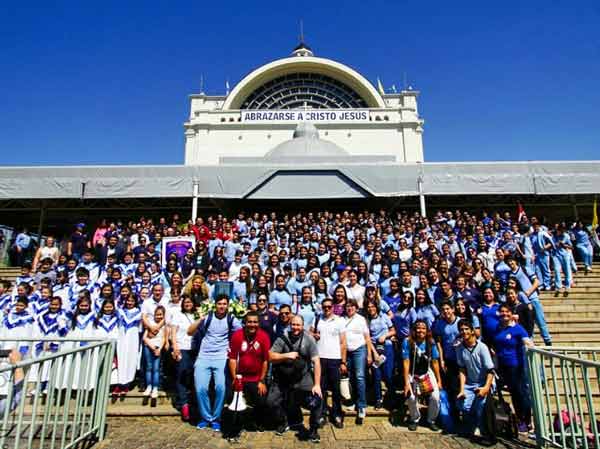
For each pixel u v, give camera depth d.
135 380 6.39
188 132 29.47
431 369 5.21
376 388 5.53
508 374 4.99
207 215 16.59
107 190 11.70
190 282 6.08
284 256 8.68
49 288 6.43
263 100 34.41
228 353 4.96
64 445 3.86
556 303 8.53
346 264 8.73
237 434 4.60
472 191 11.67
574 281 9.73
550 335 7.28
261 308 5.87
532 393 4.52
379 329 5.88
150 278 7.17
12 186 11.68
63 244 14.93
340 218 12.52
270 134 28.91
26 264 8.55
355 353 5.34
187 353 5.53
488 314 5.47
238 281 7.18
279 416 4.79
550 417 4.22
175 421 5.25
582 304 8.44
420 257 8.57
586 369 3.75
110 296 6.27
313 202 16.16
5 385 4.25
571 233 10.95
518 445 4.52
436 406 4.93
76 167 11.84
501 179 11.71
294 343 4.85
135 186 11.77
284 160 16.62
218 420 5.03
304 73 34.34
